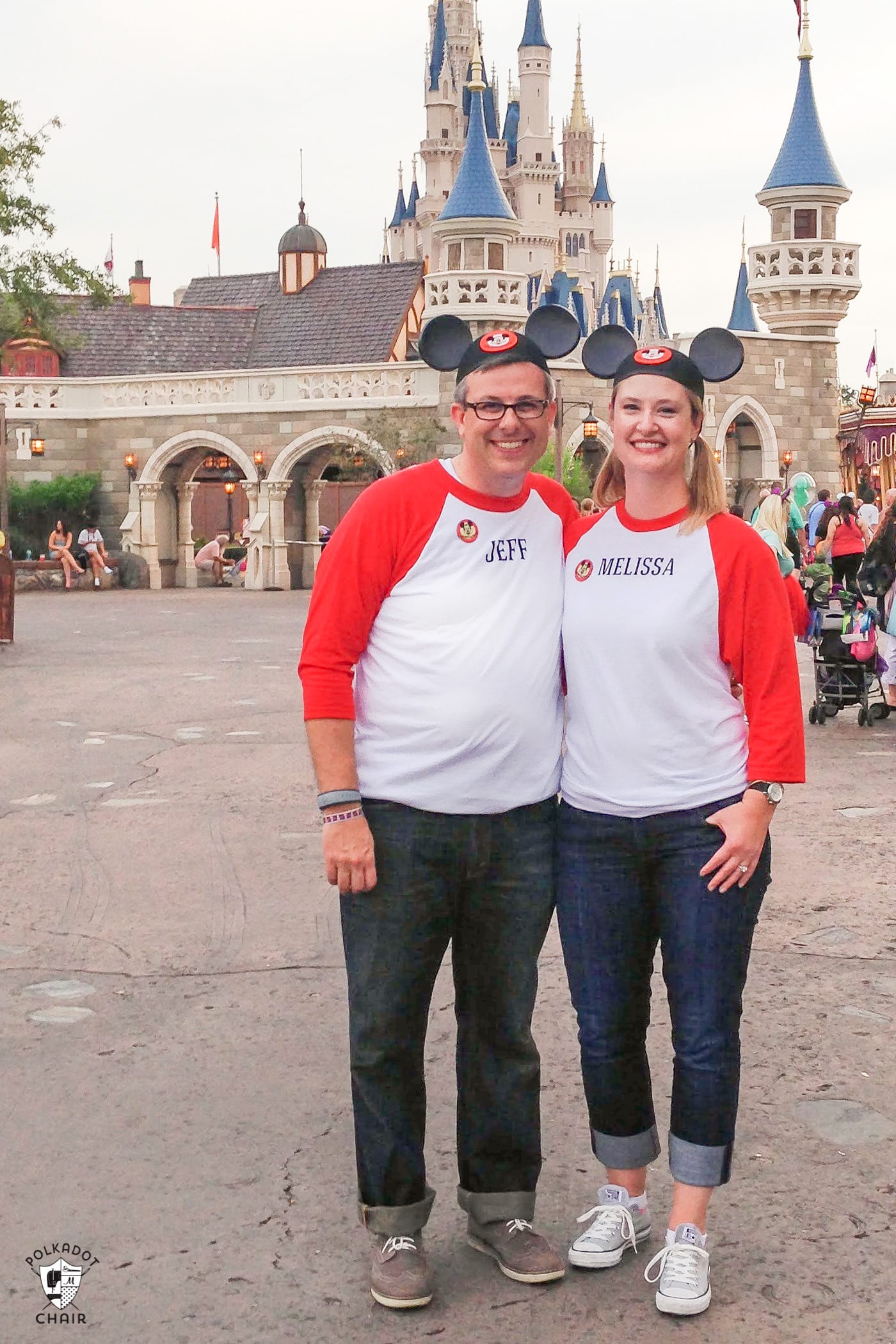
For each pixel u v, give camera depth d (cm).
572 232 13938
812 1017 486
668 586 307
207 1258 327
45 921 606
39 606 2734
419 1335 296
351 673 311
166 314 4456
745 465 3903
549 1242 334
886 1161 374
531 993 326
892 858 706
